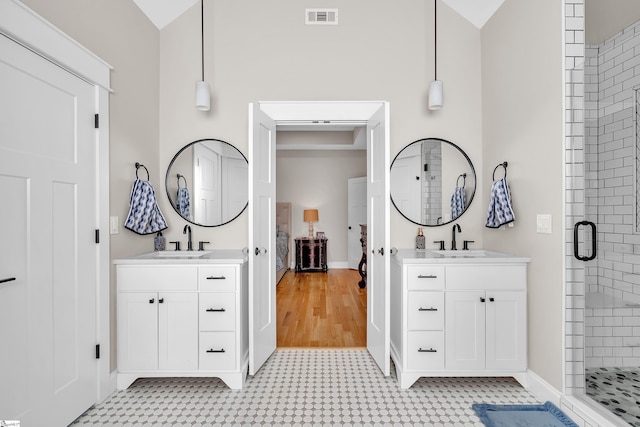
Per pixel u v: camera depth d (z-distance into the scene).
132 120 2.42
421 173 2.85
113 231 2.19
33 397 1.59
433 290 2.21
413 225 2.85
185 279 2.19
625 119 2.11
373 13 2.87
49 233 1.70
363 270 5.08
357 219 6.59
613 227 2.09
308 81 2.85
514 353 2.21
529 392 2.17
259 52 2.85
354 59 2.86
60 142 1.77
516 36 2.36
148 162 2.64
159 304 2.19
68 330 1.82
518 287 2.21
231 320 2.19
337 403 2.04
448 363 2.21
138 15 2.51
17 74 1.52
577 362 1.91
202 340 2.19
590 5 2.12
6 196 1.47
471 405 2.02
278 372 2.43
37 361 1.62
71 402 1.82
